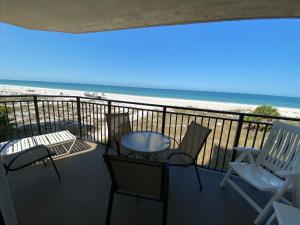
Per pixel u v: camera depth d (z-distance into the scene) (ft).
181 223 5.18
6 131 11.70
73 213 5.35
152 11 6.79
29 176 7.23
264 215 4.98
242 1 5.53
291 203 5.37
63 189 6.48
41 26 9.41
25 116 20.34
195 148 6.97
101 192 6.37
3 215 2.55
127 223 5.09
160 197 4.60
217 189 6.86
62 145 10.43
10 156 6.66
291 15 6.25
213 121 25.61
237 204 6.07
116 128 8.79
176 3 5.99
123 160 4.08
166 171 3.98
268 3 5.50
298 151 5.58
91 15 7.47
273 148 6.33
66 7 6.68
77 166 8.17
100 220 5.13
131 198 6.09
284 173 4.64
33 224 4.90
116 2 6.13
